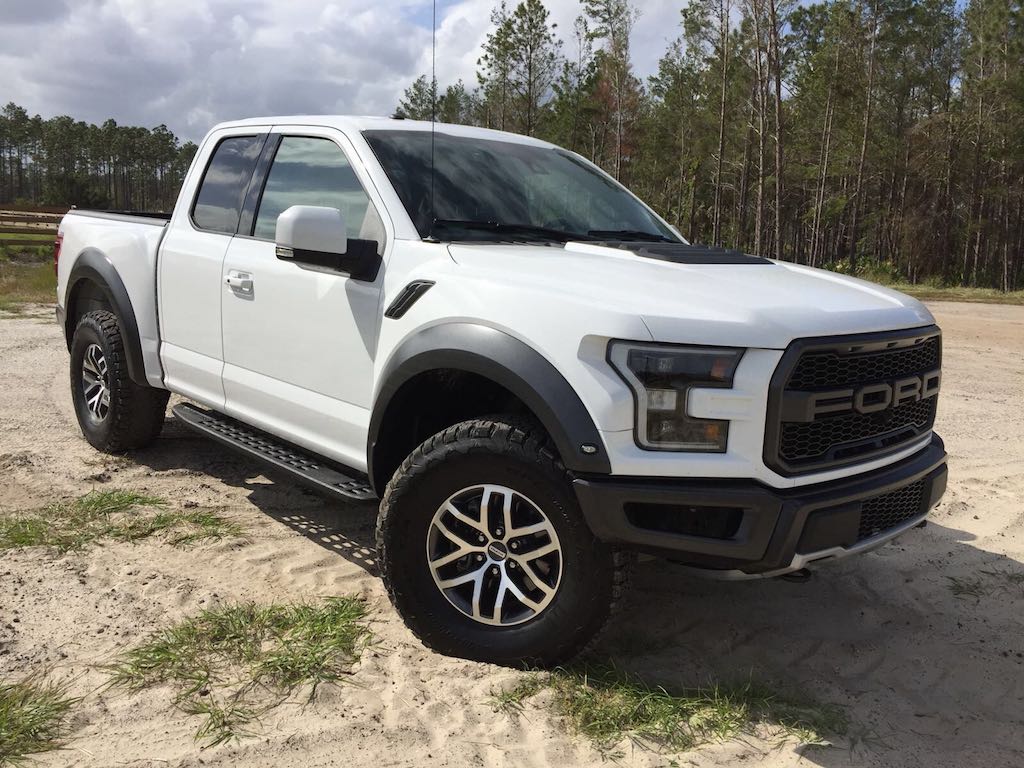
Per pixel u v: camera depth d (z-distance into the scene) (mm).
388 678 2842
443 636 2949
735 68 42219
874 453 2812
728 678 2977
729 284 2885
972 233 56156
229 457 5254
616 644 3160
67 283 5281
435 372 3049
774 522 2533
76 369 5297
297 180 3865
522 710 2670
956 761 2568
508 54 37312
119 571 3574
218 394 4168
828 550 2643
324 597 3412
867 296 3062
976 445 6324
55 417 6113
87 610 3219
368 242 3316
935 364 3139
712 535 2594
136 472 4898
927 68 55812
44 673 2771
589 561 2666
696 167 50594
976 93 50781
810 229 62719
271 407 3807
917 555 4234
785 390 2533
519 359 2680
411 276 3121
